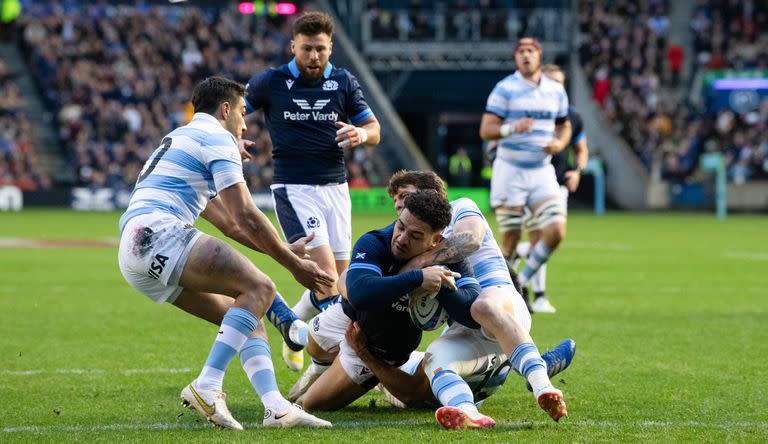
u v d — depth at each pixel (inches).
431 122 5556.1
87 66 4857.3
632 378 936.3
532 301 1530.5
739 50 5467.5
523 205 1471.5
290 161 1087.0
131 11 5128.0
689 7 5521.7
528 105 1457.9
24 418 765.9
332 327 817.5
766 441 686.5
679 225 3752.5
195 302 779.4
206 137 753.0
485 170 5103.3
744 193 5064.0
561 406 693.9
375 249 746.8
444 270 716.0
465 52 5044.3
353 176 4687.5
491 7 5216.5
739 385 902.4
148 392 869.2
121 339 1175.0
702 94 5388.8
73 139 4739.2
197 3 5251.0
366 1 5196.9
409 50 5049.2
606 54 5265.8
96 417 770.2
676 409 798.5
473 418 713.6
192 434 705.6
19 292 1648.6
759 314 1407.5
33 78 4992.6
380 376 775.1
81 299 1561.3
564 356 784.9
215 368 721.6
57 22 5036.9
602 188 5108.3
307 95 1080.8
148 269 724.0
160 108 4783.5
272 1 5152.6
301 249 789.2
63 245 2635.3
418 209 720.3
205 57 5002.5
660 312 1432.1
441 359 738.8
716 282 1850.4
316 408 811.4
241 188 738.2
